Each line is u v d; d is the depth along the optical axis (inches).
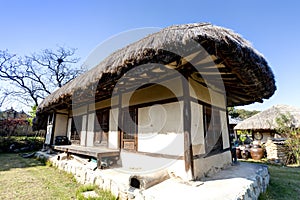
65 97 190.9
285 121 320.5
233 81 131.7
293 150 286.0
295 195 134.2
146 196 93.1
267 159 304.3
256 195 117.5
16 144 398.3
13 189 136.5
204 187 104.7
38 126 373.7
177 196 89.7
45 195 124.8
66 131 308.5
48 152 278.4
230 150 194.4
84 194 120.3
